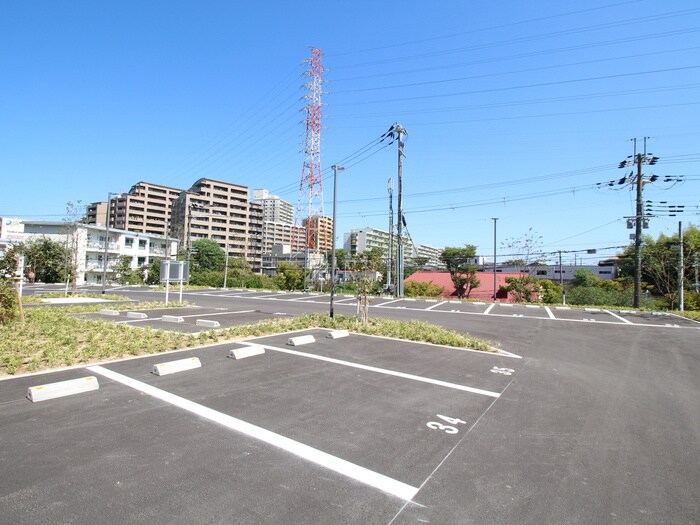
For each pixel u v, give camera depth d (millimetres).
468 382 6637
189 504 2996
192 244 66875
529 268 53688
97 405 5012
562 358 8984
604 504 3152
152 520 2791
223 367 7066
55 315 13039
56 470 3432
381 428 4586
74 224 25422
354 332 11172
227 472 3488
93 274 49812
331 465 3684
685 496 3299
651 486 3445
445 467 3709
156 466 3553
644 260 30281
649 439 4477
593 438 4469
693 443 4391
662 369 8102
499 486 3395
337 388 6039
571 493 3303
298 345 9211
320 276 40000
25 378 6035
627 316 18078
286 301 23453
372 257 13203
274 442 4129
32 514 2822
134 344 8375
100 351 7723
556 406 5559
